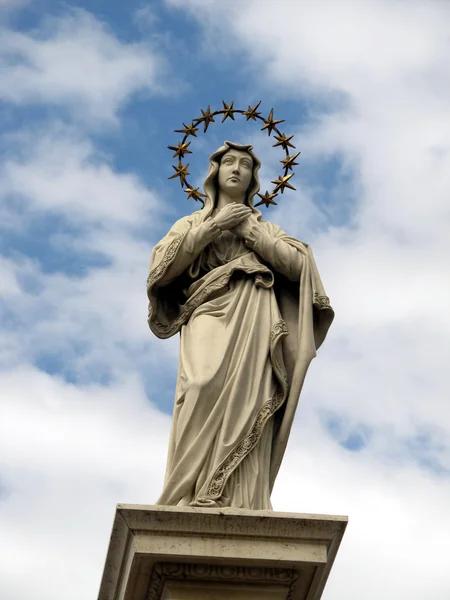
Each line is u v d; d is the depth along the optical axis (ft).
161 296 55.77
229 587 48.34
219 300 54.49
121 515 47.85
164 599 48.19
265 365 53.06
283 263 55.31
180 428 51.34
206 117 60.08
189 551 47.73
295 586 49.01
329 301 54.95
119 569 49.06
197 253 55.11
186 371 52.26
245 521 48.11
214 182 57.88
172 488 50.31
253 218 56.44
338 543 48.80
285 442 52.49
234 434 51.16
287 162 60.18
